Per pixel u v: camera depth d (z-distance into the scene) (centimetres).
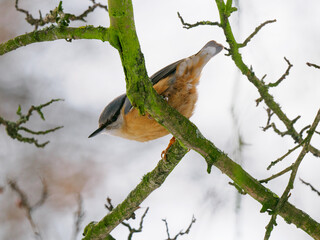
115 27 584
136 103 610
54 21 797
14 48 804
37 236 1012
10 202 1220
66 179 1356
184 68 807
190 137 656
